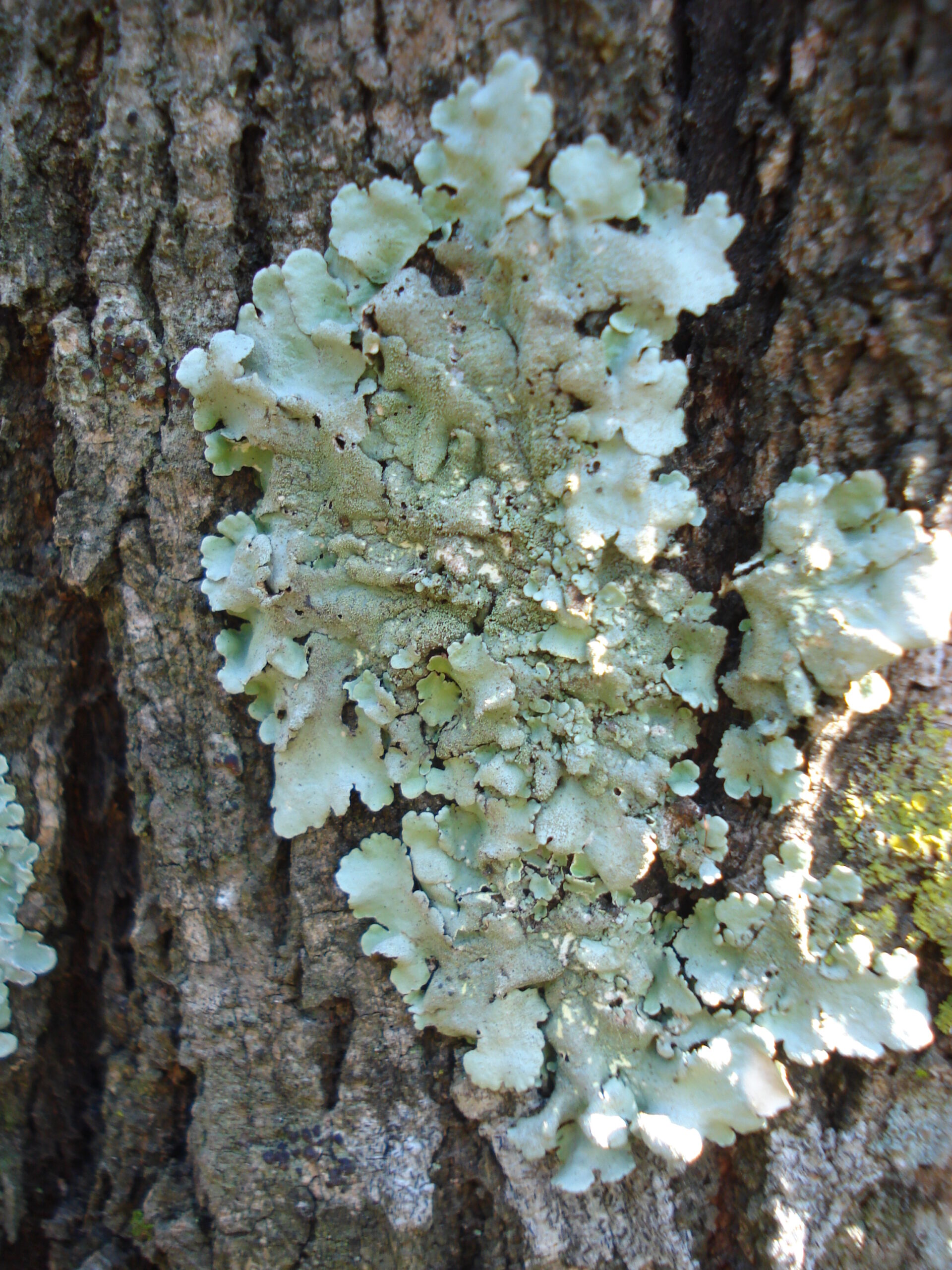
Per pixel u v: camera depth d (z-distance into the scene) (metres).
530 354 0.14
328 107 0.14
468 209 0.14
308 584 0.15
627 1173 0.15
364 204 0.14
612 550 0.15
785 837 0.15
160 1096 0.17
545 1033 0.16
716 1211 0.16
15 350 0.16
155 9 0.14
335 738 0.16
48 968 0.17
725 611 0.15
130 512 0.16
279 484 0.15
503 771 0.15
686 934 0.16
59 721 0.17
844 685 0.14
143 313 0.15
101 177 0.15
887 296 0.14
